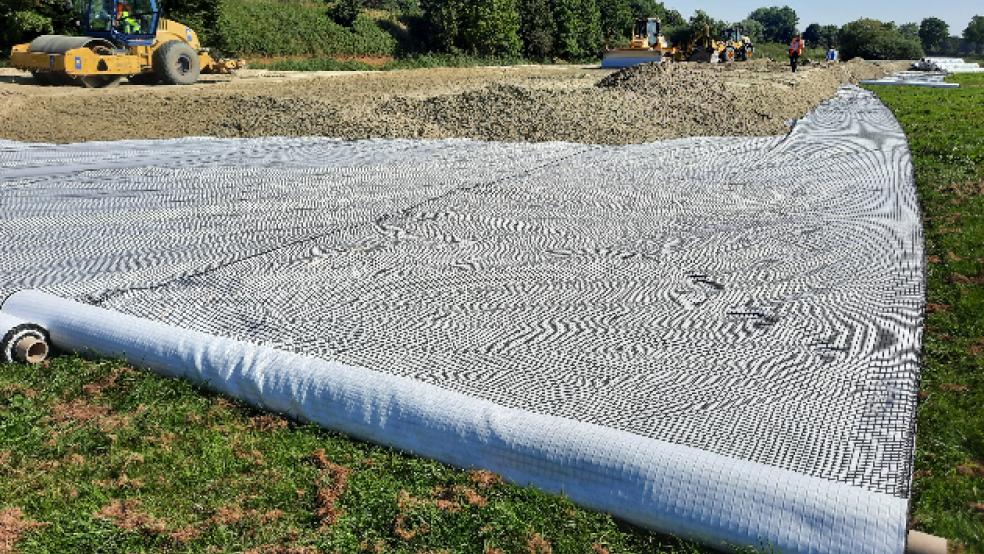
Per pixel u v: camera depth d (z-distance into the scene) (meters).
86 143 11.84
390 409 3.87
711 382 4.22
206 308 5.27
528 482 3.51
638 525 3.29
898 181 8.82
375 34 40.09
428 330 4.93
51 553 3.10
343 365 4.19
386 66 35.09
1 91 16.95
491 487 3.50
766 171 9.46
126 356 4.70
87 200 8.22
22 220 7.47
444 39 42.12
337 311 5.24
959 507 3.40
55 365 4.73
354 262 6.23
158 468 3.72
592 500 3.36
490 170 9.59
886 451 3.51
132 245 6.72
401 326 4.99
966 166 10.33
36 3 26.19
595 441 3.43
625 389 4.15
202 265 6.18
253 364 4.31
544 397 4.07
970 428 3.99
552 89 15.20
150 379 4.49
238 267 6.11
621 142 12.34
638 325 5.01
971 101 18.47
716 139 11.73
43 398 4.35
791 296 5.47
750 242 6.70
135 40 19.14
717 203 7.98
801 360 4.47
